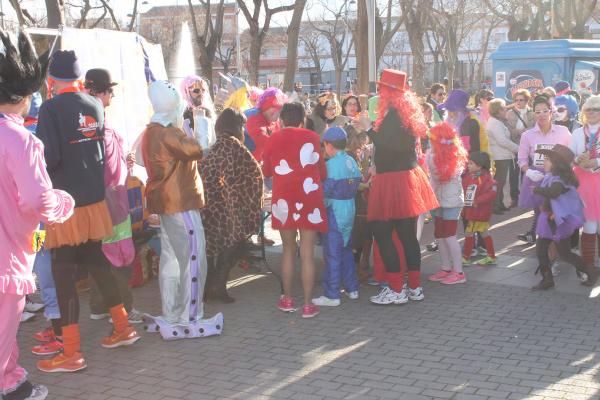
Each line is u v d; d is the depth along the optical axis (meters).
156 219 5.67
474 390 4.53
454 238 7.00
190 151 5.38
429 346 5.34
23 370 4.53
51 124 4.78
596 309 6.16
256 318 6.14
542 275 6.82
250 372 4.93
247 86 10.73
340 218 6.33
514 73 15.93
